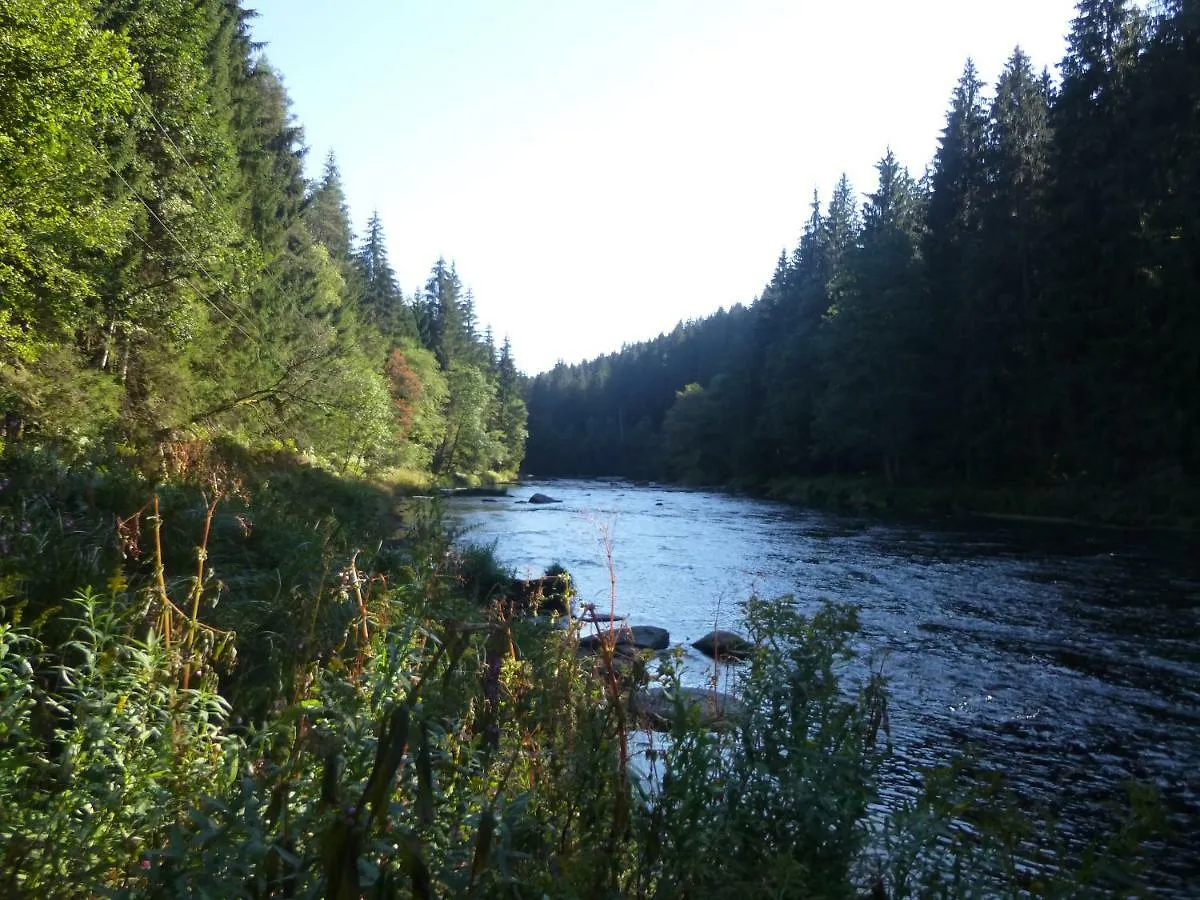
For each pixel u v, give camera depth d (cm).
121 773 279
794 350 6253
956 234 4791
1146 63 3522
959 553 2283
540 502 4753
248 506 912
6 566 451
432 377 6425
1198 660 1123
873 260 4959
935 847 288
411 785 263
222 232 2130
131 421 1584
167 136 2098
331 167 6850
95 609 387
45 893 222
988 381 4084
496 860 227
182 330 2064
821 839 277
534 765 318
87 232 1373
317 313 4234
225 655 411
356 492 1645
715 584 1703
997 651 1169
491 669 325
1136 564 2053
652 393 13225
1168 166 3422
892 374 4712
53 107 1214
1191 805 646
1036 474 4025
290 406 2383
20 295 1312
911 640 1234
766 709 319
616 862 268
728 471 7931
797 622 337
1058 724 854
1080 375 3569
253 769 299
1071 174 3791
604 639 346
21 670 323
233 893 200
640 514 3831
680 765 286
